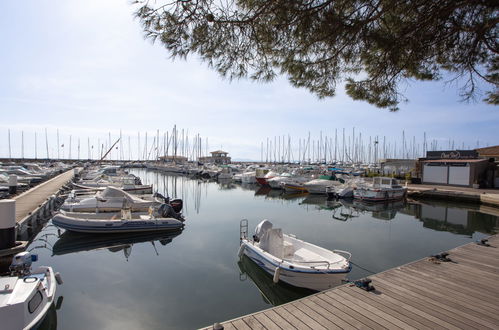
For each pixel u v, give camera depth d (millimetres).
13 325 4453
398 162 39344
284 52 3994
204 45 3451
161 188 34688
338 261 7535
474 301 4766
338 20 3420
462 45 4133
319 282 6996
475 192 23672
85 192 20281
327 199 25375
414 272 6102
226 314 6258
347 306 4598
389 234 13211
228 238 12453
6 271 8070
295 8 3189
